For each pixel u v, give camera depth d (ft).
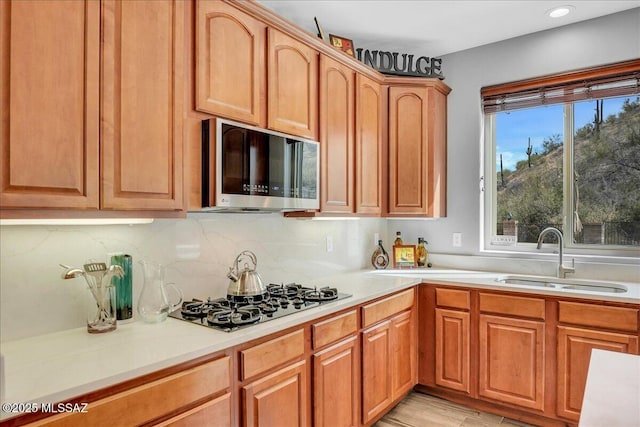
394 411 8.66
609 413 3.13
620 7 8.39
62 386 3.44
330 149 7.95
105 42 4.34
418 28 9.29
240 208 5.90
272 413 5.34
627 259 8.64
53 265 4.97
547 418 7.93
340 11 8.43
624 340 7.01
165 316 5.55
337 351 6.59
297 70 7.13
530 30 9.48
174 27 5.05
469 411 8.67
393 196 9.82
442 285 8.98
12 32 3.67
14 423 3.17
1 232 4.58
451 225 10.87
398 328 8.41
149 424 3.99
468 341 8.63
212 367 4.59
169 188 4.99
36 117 3.82
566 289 7.69
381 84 9.71
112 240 5.56
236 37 5.96
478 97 10.44
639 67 8.41
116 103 4.45
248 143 5.92
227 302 6.41
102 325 4.99
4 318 4.59
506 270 9.90
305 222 9.01
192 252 6.61
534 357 7.86
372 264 11.13
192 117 5.36
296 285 7.88
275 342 5.41
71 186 4.06
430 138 10.02
